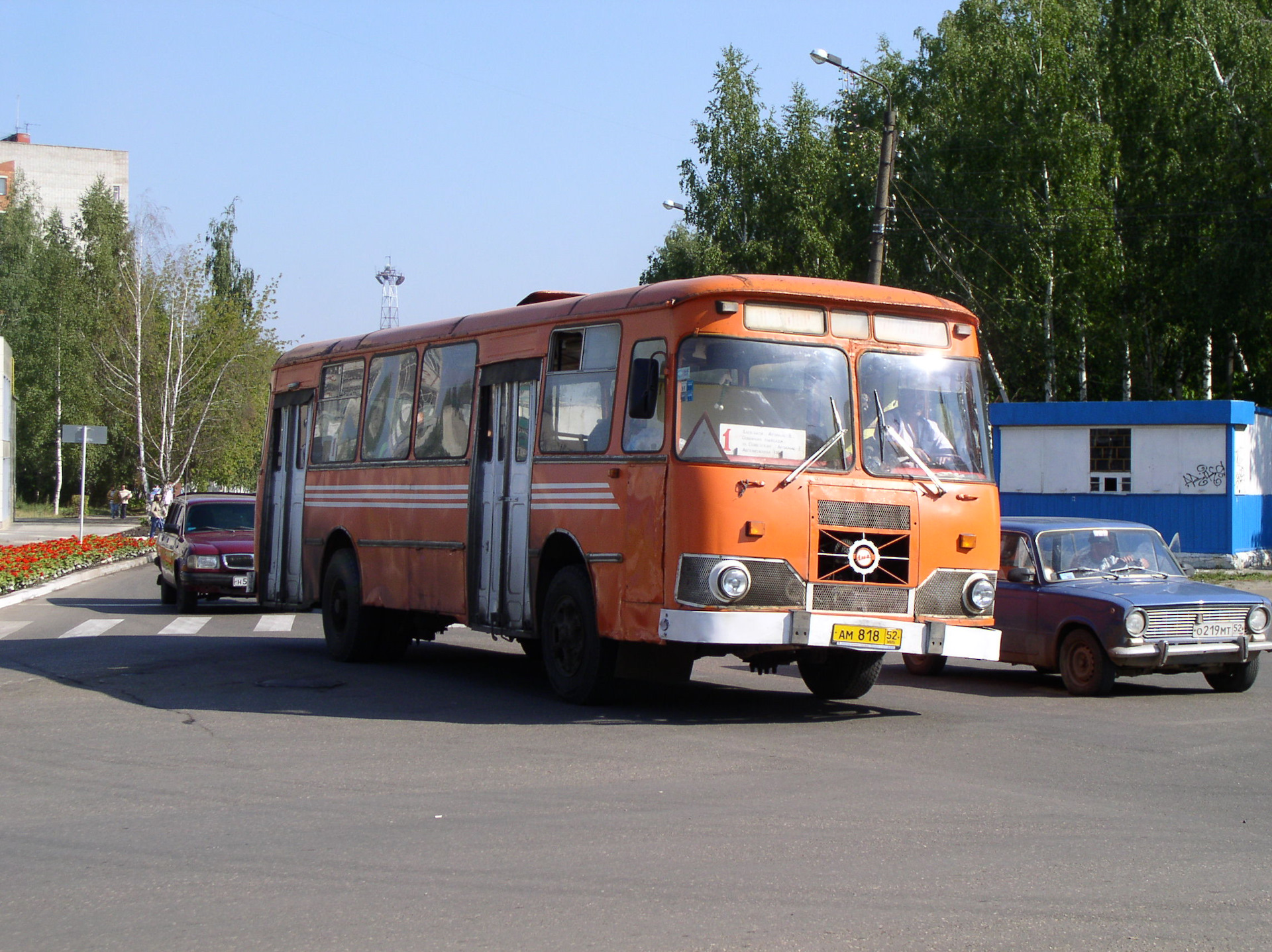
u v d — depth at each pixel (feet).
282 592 54.34
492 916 17.78
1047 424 101.86
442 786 26.35
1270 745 31.83
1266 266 124.47
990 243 133.59
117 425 221.66
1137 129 136.36
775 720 35.19
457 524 42.11
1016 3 135.64
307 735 32.50
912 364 35.35
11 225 265.54
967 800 25.04
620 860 20.59
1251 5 136.26
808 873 19.81
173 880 19.77
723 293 33.27
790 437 33.37
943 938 16.79
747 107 157.17
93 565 107.86
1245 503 98.27
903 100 154.51
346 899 18.65
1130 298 137.80
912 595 33.99
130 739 32.07
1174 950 16.35
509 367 40.16
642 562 33.53
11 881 19.85
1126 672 42.14
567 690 37.09
